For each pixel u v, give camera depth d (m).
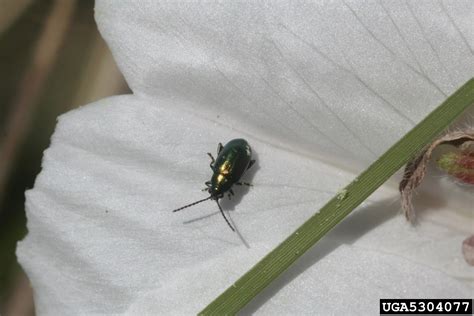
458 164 0.12
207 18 0.12
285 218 0.12
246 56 0.12
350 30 0.12
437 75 0.12
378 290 0.12
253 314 0.12
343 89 0.12
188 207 0.12
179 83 0.12
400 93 0.12
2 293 0.15
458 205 0.12
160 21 0.12
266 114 0.12
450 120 0.12
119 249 0.12
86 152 0.13
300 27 0.12
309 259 0.12
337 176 0.12
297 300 0.12
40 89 0.15
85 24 0.15
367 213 0.12
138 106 0.12
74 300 0.12
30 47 0.15
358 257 0.12
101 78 0.15
